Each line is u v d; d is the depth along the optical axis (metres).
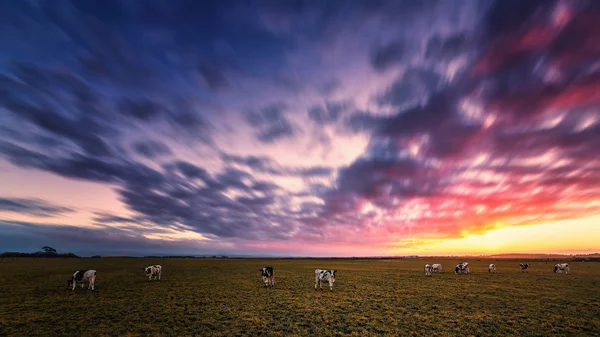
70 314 20.30
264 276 34.81
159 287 33.00
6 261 85.00
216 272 53.59
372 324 18.05
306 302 24.38
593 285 35.09
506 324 18.14
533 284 36.16
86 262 87.94
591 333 16.48
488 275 48.81
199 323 18.17
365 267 73.50
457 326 17.75
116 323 18.16
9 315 19.95
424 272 56.19
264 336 15.88
